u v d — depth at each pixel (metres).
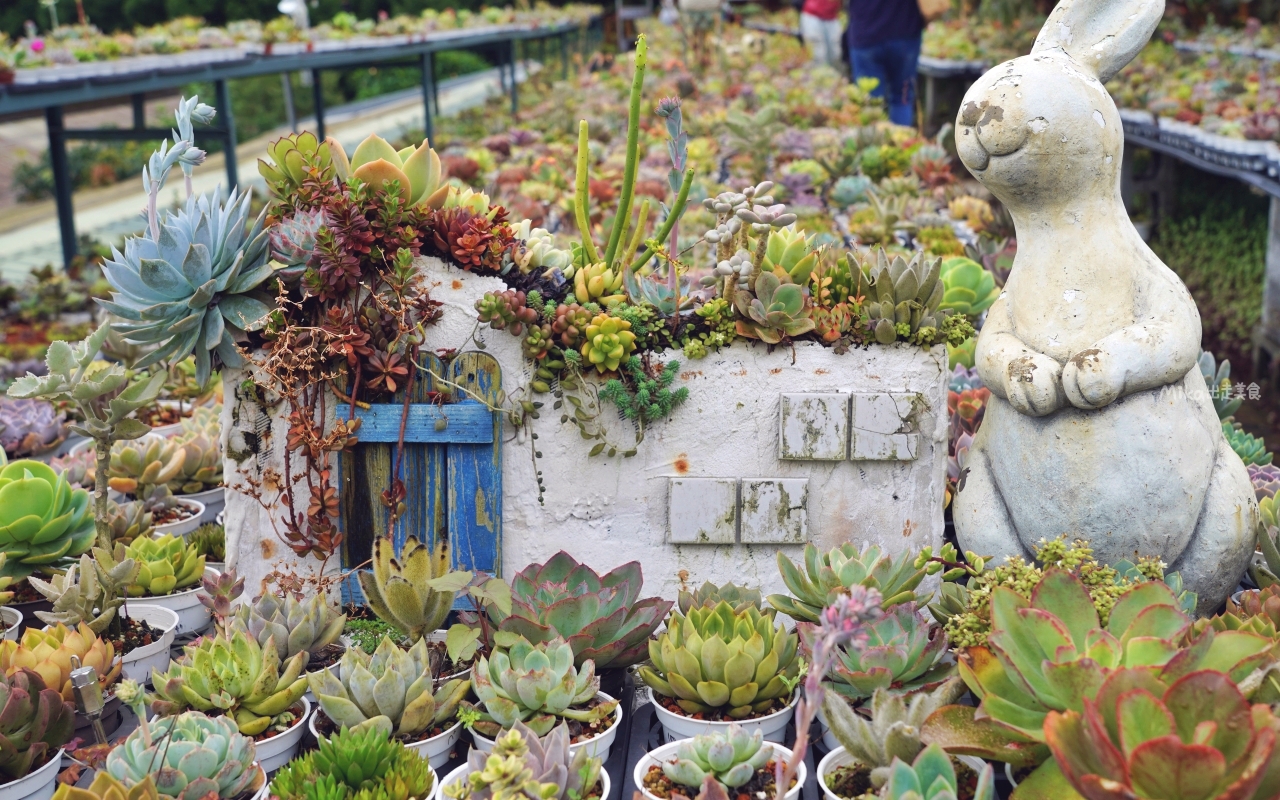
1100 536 2.48
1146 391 2.42
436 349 2.63
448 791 2.04
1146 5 2.49
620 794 2.19
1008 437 2.55
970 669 2.06
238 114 19.95
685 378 2.64
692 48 11.01
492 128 9.23
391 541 2.71
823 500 2.71
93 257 8.36
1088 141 2.41
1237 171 6.45
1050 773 1.91
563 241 4.87
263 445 2.68
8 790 2.08
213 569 3.05
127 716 2.48
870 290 2.65
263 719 2.24
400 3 22.30
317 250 2.51
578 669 2.36
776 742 2.31
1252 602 2.48
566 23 16.83
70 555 2.92
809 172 6.02
